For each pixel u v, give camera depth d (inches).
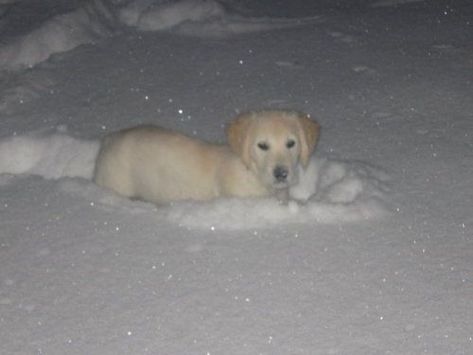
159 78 134.1
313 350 80.9
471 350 80.4
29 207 102.9
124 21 156.8
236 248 94.4
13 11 155.6
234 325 83.9
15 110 126.1
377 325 83.4
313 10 160.2
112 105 126.3
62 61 140.8
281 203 100.3
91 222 99.8
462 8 156.6
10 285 90.1
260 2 164.6
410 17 153.6
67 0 158.6
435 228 96.7
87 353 81.4
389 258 92.1
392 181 105.5
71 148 114.5
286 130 98.4
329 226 97.5
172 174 104.0
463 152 111.1
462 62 135.1
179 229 98.0
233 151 101.5
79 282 90.2
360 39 145.2
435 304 85.6
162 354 81.0
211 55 141.4
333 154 111.4
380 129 117.2
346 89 128.3
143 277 90.7
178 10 155.7
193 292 88.2
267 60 138.7
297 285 88.7
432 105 122.8
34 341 83.0
